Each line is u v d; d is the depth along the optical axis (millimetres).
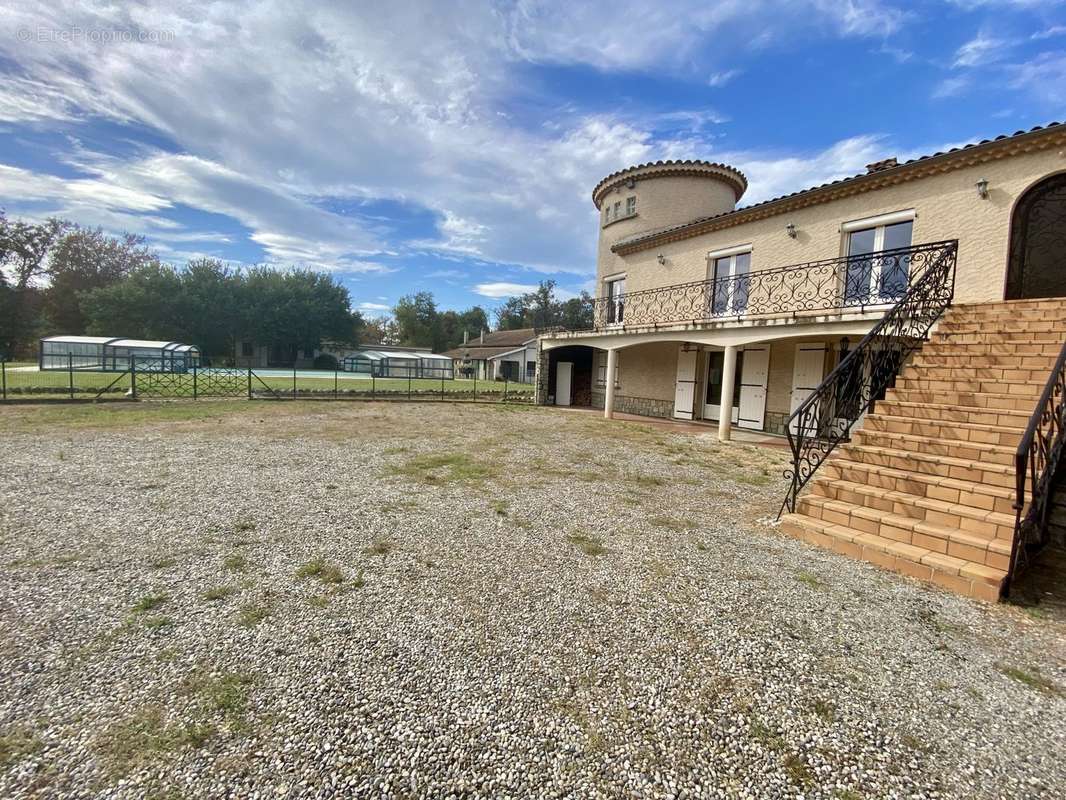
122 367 29203
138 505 4766
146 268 45562
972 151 7688
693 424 12945
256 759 1777
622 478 6668
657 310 14211
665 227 15008
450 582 3350
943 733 2055
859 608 3168
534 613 2963
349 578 3352
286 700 2107
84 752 1775
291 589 3162
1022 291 7512
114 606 2859
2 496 4926
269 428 10289
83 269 49188
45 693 2086
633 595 3246
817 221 10125
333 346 53312
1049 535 4102
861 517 4273
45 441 7902
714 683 2344
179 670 2289
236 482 5734
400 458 7500
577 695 2221
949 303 6738
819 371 10430
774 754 1908
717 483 6547
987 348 5527
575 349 18406
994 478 4059
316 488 5598
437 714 2061
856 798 1707
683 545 4211
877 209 9133
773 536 4523
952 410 4844
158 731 1895
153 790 1624
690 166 14602
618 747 1915
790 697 2258
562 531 4465
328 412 13914
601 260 17078
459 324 78562
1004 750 1965
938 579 3562
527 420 13352
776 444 9891
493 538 4223
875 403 5570
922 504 4098
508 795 1671
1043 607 3223
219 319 46188
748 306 11523
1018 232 7523
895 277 8883
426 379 37781
